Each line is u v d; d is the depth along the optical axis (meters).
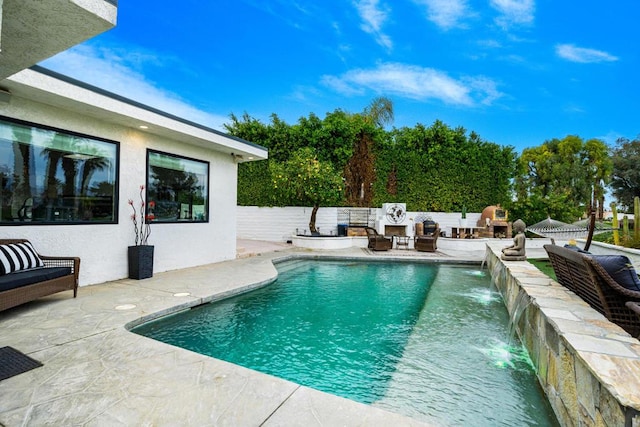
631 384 1.82
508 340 4.09
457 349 3.80
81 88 4.91
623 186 26.83
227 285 5.77
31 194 4.98
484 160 14.31
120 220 6.20
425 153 14.22
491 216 13.18
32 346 3.09
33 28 2.55
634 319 2.94
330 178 12.42
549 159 25.78
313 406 2.24
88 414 2.11
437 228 11.67
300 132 13.95
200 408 2.19
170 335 4.07
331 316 4.89
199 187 8.04
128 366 2.74
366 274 8.21
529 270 5.56
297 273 8.27
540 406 2.72
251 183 13.99
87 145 5.68
